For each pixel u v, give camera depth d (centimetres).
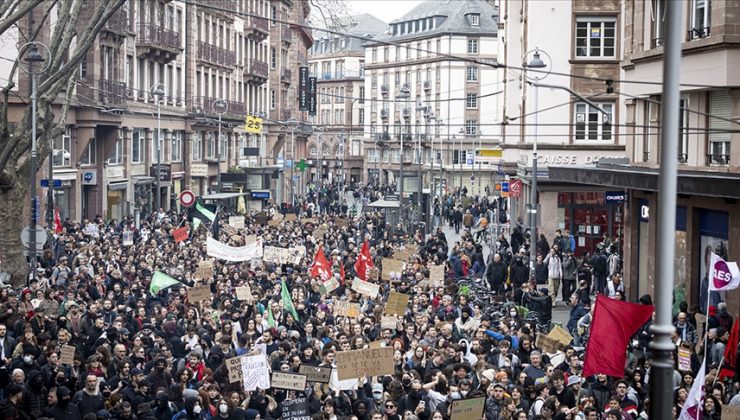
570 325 2844
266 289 2862
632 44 3616
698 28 2939
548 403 1662
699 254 2972
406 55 15075
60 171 5216
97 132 5803
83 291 2506
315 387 1850
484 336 2164
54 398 1675
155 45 6544
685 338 2400
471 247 4347
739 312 2586
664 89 934
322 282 2942
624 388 1733
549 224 5166
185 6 7562
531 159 5241
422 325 2264
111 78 5856
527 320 2614
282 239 4181
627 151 3800
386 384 1906
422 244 4859
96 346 2006
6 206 3014
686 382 1853
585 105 5188
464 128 14188
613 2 5088
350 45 17862
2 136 2936
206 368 1830
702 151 2994
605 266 3772
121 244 3812
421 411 1689
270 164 10706
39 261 3269
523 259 3947
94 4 5131
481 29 14175
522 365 2011
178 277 2948
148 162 6750
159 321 2325
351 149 17612
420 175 6612
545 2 5162
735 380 1919
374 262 3712
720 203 2798
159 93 6016
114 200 6088
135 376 1739
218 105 7150
